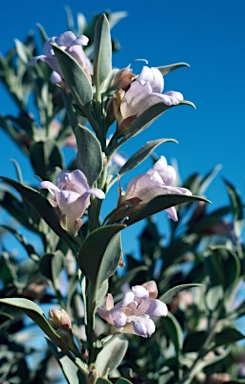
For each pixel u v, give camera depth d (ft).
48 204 0.91
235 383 1.37
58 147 1.43
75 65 0.93
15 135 1.66
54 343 0.93
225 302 1.41
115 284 1.41
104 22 0.98
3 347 1.45
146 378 1.41
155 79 0.95
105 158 0.95
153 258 1.58
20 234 1.40
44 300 1.45
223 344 1.34
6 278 1.55
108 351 1.01
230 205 1.62
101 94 0.99
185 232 1.63
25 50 1.70
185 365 1.41
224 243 1.80
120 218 0.90
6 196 1.43
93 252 0.84
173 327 1.33
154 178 0.90
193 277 1.57
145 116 0.95
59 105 1.64
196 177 1.69
